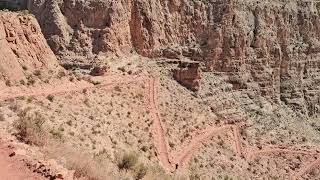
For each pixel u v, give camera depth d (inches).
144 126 2175.2
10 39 2041.1
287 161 2819.9
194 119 2652.6
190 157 2241.6
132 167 1203.2
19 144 933.8
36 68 2129.7
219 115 2947.8
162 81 2763.3
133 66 2773.1
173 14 3147.1
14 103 1541.6
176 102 2672.2
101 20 2859.3
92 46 2790.4
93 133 1686.8
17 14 2235.5
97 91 2214.6
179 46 3110.2
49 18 2787.9
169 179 1312.7
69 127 1589.6
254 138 2938.0
